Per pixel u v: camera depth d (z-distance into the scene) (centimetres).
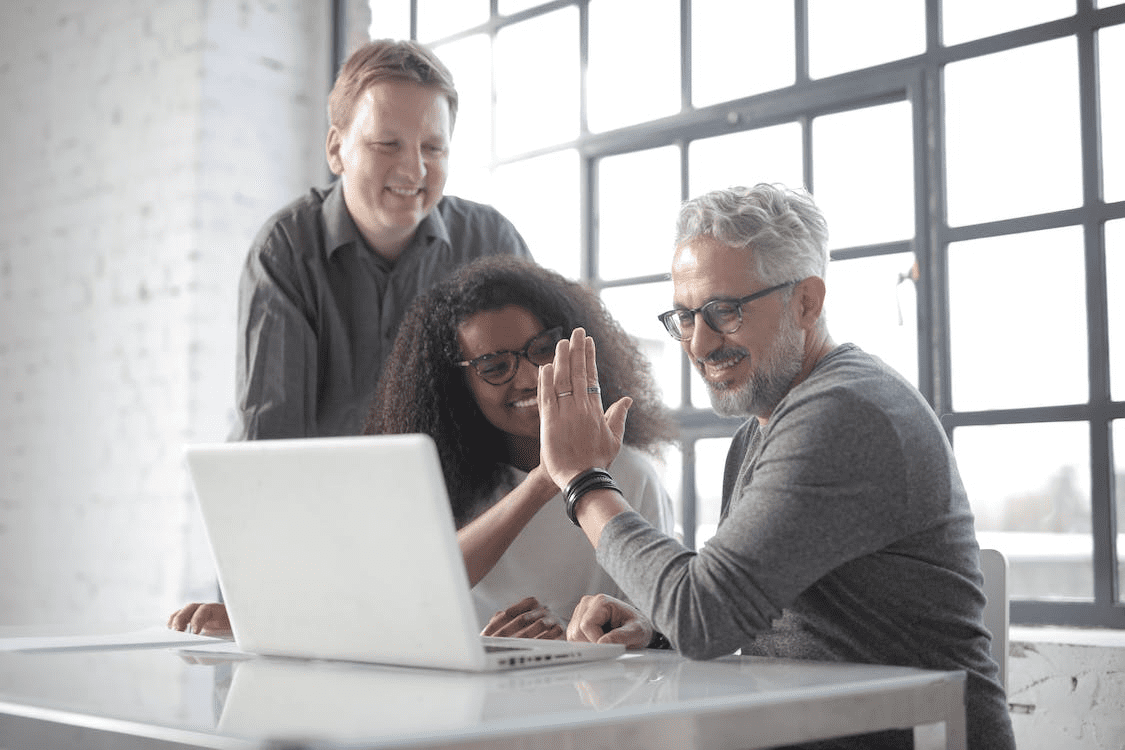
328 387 281
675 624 145
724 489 184
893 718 123
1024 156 284
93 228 452
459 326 221
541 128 386
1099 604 266
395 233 273
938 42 296
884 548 150
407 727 93
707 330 163
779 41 327
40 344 471
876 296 306
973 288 291
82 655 157
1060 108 279
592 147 367
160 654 158
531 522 213
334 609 138
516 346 218
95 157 453
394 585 132
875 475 146
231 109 422
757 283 162
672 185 349
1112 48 272
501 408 219
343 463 129
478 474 227
